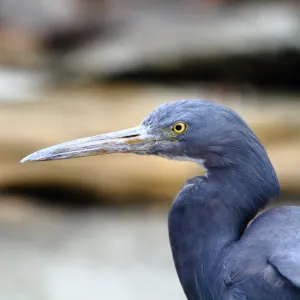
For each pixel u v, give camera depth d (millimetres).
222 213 5840
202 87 20047
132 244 11375
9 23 27719
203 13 23812
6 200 12828
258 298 5457
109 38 23953
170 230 6008
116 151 6145
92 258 10891
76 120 14672
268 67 20047
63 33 27234
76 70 21453
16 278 10273
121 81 20688
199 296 5961
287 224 5574
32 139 13445
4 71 22359
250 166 5816
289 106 16734
